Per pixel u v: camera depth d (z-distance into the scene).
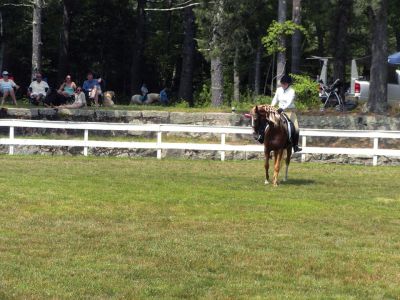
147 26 56.34
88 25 53.22
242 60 42.88
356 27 48.44
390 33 56.41
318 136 25.70
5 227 13.02
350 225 14.05
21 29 48.25
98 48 54.38
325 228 13.72
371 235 13.25
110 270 10.49
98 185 17.78
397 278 10.46
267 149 18.66
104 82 53.81
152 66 57.84
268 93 51.34
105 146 24.72
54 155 24.97
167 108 30.19
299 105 31.28
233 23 34.31
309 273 10.66
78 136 27.22
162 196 16.50
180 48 55.88
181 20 55.41
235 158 25.19
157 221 13.96
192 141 27.22
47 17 50.47
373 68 29.36
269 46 32.84
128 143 24.69
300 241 12.57
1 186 17.14
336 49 41.16
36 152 25.23
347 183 19.81
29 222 13.52
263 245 12.21
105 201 15.73
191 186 18.12
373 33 29.53
